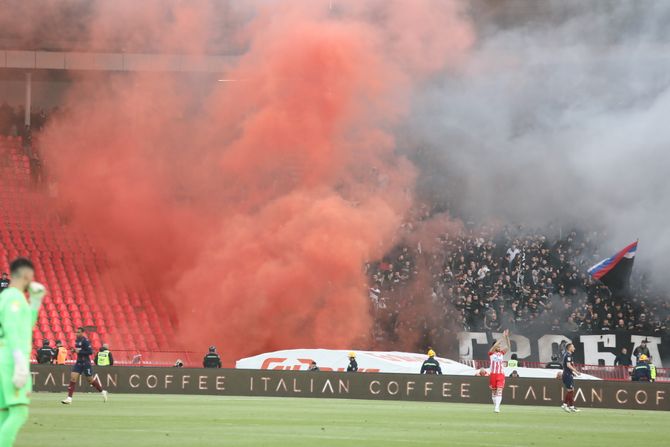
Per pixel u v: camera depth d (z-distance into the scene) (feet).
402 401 303.07
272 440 152.05
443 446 147.74
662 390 286.05
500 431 183.01
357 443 149.59
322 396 311.06
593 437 173.88
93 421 186.80
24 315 94.32
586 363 411.95
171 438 152.15
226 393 314.76
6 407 94.43
